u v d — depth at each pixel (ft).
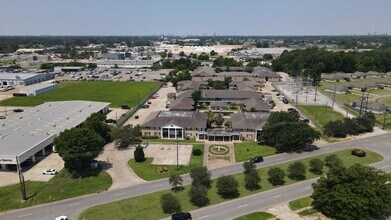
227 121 430.61
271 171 263.90
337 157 294.66
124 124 424.87
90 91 647.97
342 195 209.15
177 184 256.93
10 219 216.13
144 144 351.05
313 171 288.51
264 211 224.33
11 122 389.39
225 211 224.53
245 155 326.24
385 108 481.87
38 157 317.42
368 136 385.70
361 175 220.43
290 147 335.06
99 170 289.74
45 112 435.12
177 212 222.48
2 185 260.83
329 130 382.01
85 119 402.31
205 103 535.60
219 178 247.91
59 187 259.39
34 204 234.99
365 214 203.62
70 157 269.44
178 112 411.95
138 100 566.36
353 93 634.84
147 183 267.18
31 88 621.72
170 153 331.77
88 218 215.31
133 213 221.46
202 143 361.51
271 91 645.10
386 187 215.92
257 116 395.34
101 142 298.76
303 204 233.14
